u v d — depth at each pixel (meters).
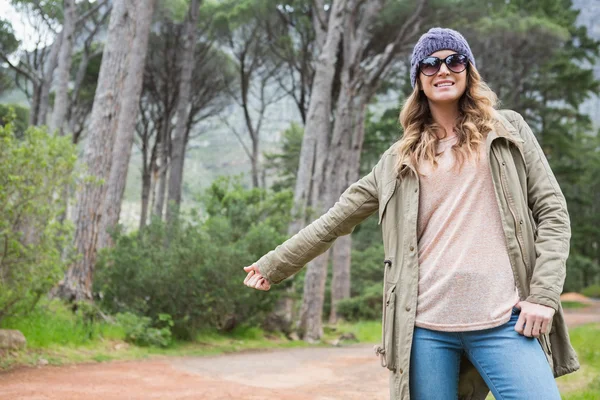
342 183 19.17
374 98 27.56
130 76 16.59
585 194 45.06
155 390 5.71
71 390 5.39
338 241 23.52
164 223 11.58
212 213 15.02
